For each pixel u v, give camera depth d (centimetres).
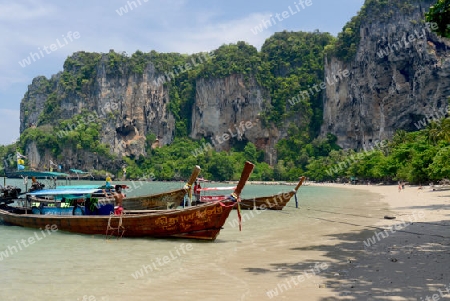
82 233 2111
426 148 8056
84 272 1261
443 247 1496
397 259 1292
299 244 1702
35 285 1105
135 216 1908
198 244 1762
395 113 15138
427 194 5428
